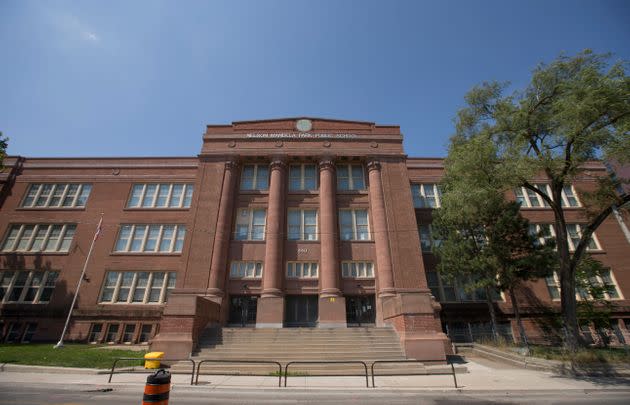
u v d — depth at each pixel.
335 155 25.53
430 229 26.33
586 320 21.19
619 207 15.86
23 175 28.50
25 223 26.75
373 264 22.84
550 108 15.27
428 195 27.81
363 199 24.94
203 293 20.58
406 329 15.58
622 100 12.80
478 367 14.77
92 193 27.70
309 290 21.94
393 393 10.01
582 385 11.10
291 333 17.08
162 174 28.42
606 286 21.14
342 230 24.06
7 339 22.97
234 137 25.91
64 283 24.53
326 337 16.83
